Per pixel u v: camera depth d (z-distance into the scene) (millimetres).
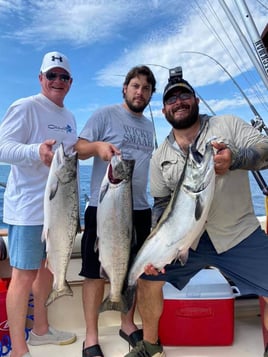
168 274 1865
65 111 2160
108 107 2164
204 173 1440
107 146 1846
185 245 1551
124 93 2209
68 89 2105
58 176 1694
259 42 2387
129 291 1763
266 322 1955
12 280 1917
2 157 1833
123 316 2250
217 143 1469
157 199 1996
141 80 2127
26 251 1877
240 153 1510
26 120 1920
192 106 1799
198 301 2088
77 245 2412
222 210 1790
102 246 1758
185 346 2115
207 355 2029
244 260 1817
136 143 2160
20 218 1902
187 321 2092
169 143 1927
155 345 1971
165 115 1870
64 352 2115
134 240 1836
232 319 2105
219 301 2086
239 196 1814
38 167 1916
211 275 2281
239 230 1806
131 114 2199
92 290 2055
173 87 1796
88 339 2045
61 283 1769
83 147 1963
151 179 2002
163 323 2111
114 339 2262
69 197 1737
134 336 2145
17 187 1935
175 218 1572
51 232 1711
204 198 1441
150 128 2285
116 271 1769
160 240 1635
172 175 1875
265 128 2242
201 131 1841
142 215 2152
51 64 1999
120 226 1747
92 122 2117
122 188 1736
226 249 1818
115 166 1719
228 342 2105
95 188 2088
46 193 1699
